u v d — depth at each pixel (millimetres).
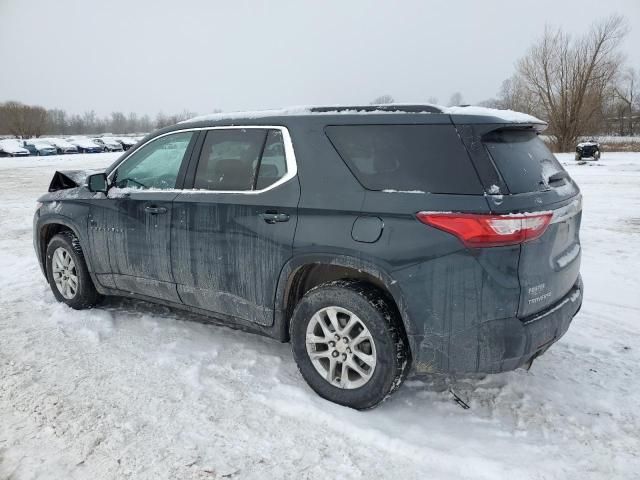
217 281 3547
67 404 3135
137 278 4098
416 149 2809
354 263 2881
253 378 3447
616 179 15727
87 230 4371
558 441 2793
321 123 3143
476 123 2719
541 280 2736
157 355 3773
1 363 3670
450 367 2746
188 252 3662
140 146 4191
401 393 3275
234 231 3383
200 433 2857
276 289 3258
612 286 5410
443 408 3109
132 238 4031
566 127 35062
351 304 2930
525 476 2516
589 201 11180
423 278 2693
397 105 2996
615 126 52844
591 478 2512
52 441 2785
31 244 7742
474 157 2662
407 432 2855
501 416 3027
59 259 4762
